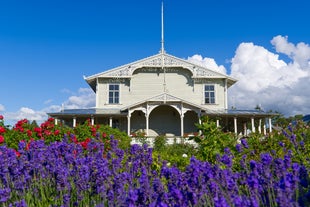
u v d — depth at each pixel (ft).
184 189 13.57
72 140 37.24
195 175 13.19
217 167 14.56
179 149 58.70
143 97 103.60
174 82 104.53
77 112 99.60
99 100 103.81
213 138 27.35
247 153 27.32
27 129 37.45
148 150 21.48
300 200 11.65
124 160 25.59
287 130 37.86
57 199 17.17
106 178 15.79
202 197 13.16
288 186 10.96
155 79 104.53
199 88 104.37
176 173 14.44
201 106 97.55
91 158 18.28
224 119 105.40
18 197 17.78
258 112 100.37
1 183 17.74
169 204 12.00
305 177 14.48
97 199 16.25
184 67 103.55
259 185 13.42
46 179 19.19
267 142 31.22
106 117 103.96
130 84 103.91
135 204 11.63
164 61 104.12
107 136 49.42
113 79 104.58
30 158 19.81
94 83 109.60
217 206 9.88
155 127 104.58
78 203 16.39
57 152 21.06
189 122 104.88
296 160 25.00
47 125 38.93
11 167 17.79
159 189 12.64
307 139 34.37
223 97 104.22
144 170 17.38
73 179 18.42
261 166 14.64
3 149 18.29
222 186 13.99
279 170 14.60
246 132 106.63
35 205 17.63
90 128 46.39
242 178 16.81
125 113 98.78
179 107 98.17
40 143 20.75
